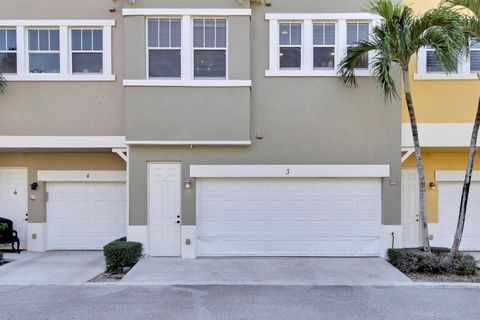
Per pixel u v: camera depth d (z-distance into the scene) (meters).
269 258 9.26
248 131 9.14
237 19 9.12
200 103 9.13
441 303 6.26
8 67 9.54
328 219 9.47
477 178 10.65
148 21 9.23
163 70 9.27
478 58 9.66
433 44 7.57
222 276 7.78
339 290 6.94
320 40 9.48
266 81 9.36
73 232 10.89
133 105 9.12
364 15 9.26
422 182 8.25
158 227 9.35
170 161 9.32
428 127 9.59
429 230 10.66
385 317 5.68
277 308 6.05
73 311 5.91
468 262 7.84
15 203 10.88
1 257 9.28
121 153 9.52
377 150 9.33
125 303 6.27
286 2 9.34
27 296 6.64
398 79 9.35
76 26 9.52
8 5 9.42
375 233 9.45
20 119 9.41
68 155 10.80
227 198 9.46
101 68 9.63
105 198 10.90
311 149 9.35
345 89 9.35
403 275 7.79
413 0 9.65
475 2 7.51
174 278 7.64
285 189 9.49
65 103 9.48
